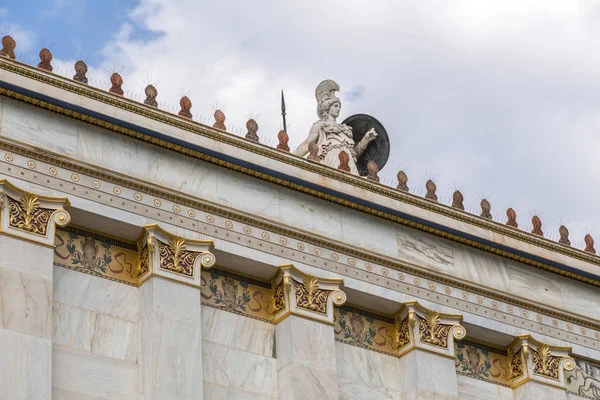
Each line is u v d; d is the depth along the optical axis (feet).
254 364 110.52
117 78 113.29
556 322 127.03
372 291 117.08
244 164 114.83
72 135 109.09
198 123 113.80
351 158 126.31
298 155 121.39
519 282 126.93
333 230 117.91
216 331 110.22
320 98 129.90
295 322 111.96
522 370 123.03
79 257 107.04
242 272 113.39
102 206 107.55
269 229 114.42
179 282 108.17
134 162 111.04
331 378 111.24
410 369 116.67
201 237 110.93
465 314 121.49
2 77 106.73
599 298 131.13
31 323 100.42
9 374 97.86
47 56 110.73
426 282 120.78
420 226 122.31
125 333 106.11
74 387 102.12
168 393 103.50
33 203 104.58
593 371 128.26
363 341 117.08
